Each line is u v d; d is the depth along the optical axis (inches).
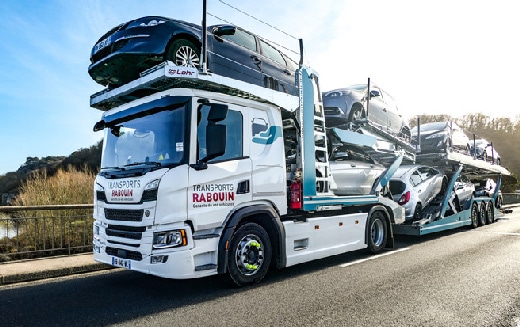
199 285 208.1
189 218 176.6
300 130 239.0
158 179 173.9
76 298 186.9
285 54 296.5
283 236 218.1
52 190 365.1
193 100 185.2
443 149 448.5
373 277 221.6
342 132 290.5
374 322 145.9
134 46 210.1
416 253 305.6
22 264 257.4
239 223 201.6
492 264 257.9
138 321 150.5
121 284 216.2
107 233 198.7
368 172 315.3
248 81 243.3
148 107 195.3
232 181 196.2
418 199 391.2
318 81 268.1
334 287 199.2
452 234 439.5
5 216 283.9
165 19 223.5
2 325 148.2
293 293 188.1
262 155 214.8
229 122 200.8
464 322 146.0
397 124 436.5
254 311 160.2
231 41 247.9
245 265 199.5
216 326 143.1
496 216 589.6
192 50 229.5
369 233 296.7
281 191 223.1
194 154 182.1
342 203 268.5
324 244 250.2
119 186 191.5
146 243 173.2
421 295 182.7
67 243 315.6
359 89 374.9
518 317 151.6
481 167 542.0
